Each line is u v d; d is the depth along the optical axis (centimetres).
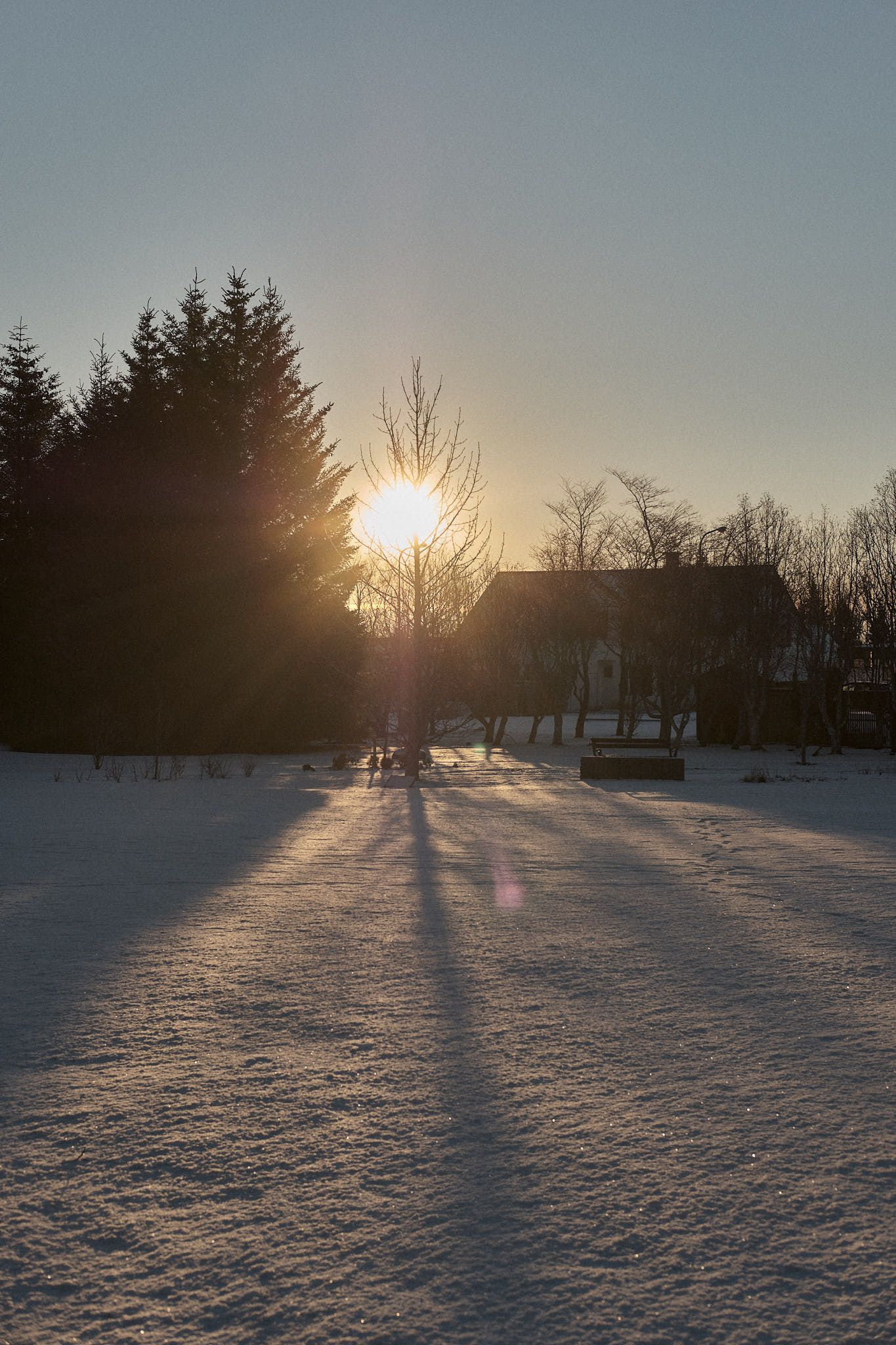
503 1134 439
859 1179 397
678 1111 462
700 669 4159
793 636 4191
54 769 2900
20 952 764
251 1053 541
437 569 2778
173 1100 477
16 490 4709
